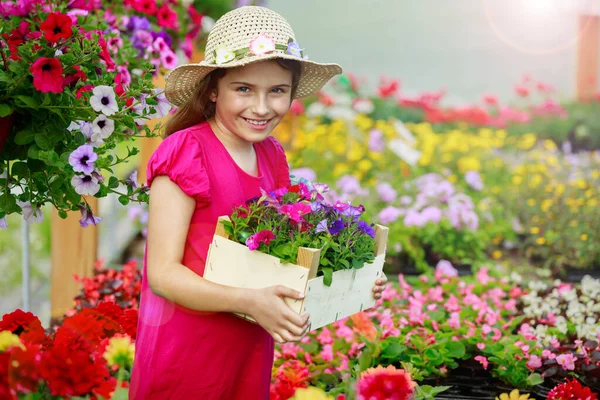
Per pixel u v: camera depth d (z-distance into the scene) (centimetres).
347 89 911
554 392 238
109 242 534
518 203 597
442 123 870
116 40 338
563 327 324
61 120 234
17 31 237
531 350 303
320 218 208
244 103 213
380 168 666
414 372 288
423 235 518
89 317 225
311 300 198
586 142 883
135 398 215
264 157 240
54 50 228
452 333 319
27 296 376
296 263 196
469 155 700
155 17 402
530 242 553
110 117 246
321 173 657
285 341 195
